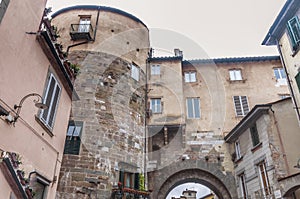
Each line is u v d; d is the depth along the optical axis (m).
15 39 4.50
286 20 10.86
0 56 4.06
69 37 12.02
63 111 6.79
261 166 11.06
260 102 15.29
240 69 16.52
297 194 9.26
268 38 11.80
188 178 13.83
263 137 10.78
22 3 4.74
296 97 10.20
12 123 4.33
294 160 9.73
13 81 4.42
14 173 3.63
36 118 5.20
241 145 12.98
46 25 5.68
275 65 16.41
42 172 5.42
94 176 8.88
